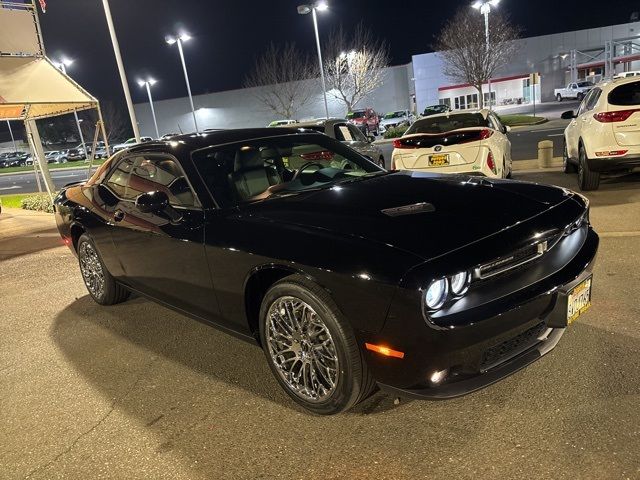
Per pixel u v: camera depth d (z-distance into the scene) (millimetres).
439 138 6832
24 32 10523
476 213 2705
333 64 38094
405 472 2295
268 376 3307
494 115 8344
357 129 10953
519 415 2592
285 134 4102
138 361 3713
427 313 2234
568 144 8836
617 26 46375
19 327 4703
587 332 3371
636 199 6867
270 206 3211
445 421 2623
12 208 14484
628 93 6898
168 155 3684
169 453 2617
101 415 3049
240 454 2551
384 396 2906
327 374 2656
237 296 3043
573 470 2178
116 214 4102
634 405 2562
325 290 2492
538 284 2553
